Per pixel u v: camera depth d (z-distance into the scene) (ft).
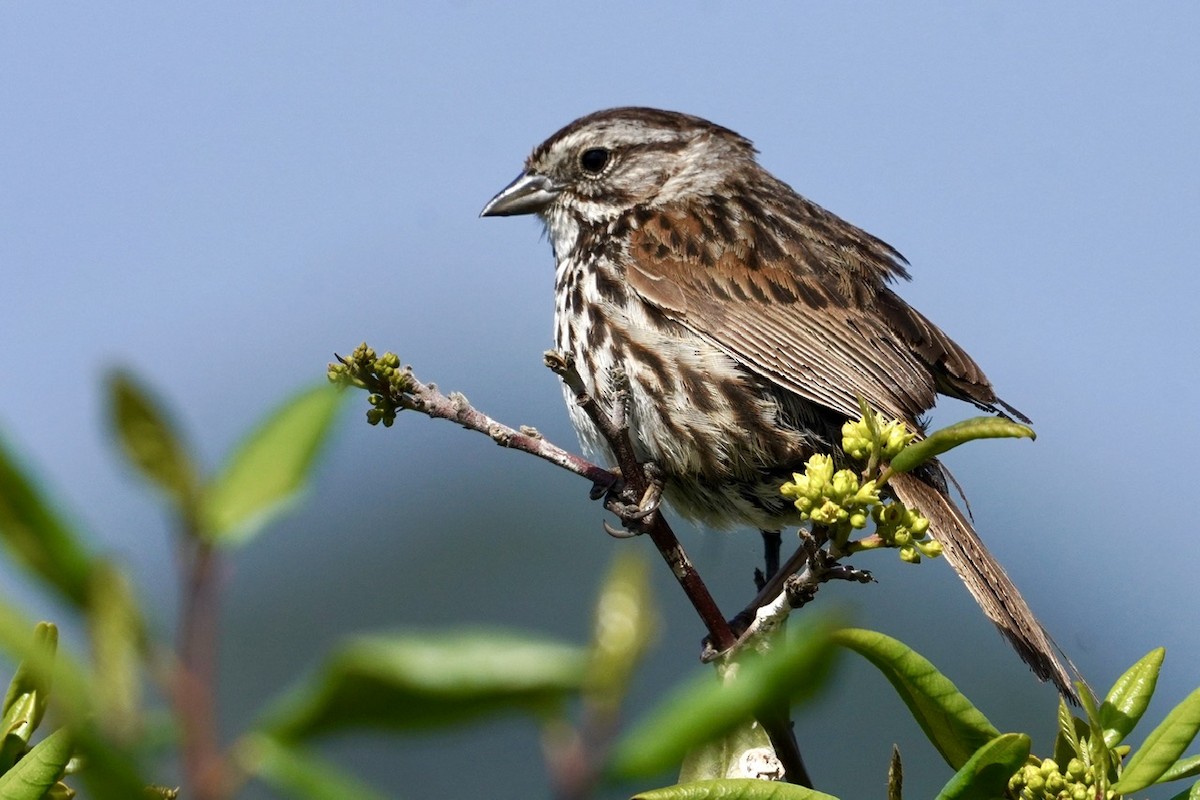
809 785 20.44
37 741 13.99
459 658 7.19
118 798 7.80
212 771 7.62
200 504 8.65
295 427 8.93
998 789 16.79
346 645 7.19
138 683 7.86
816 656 8.47
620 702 8.04
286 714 7.58
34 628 8.33
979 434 18.35
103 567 7.88
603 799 8.54
